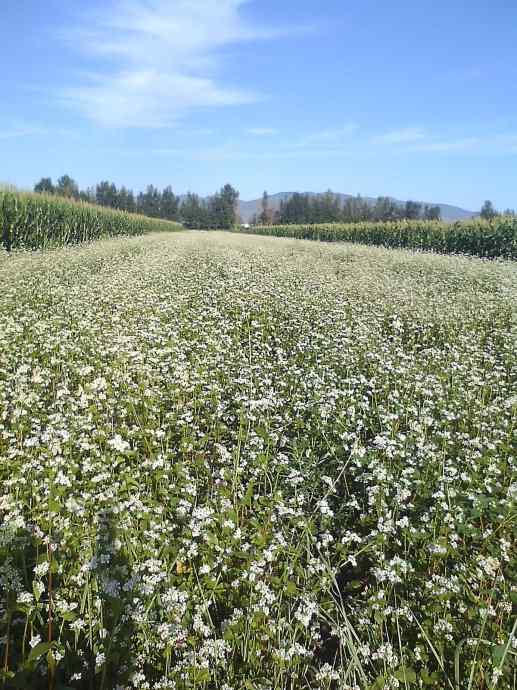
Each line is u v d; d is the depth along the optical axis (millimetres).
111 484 4660
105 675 2951
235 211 121688
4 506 4055
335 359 8625
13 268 16031
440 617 3529
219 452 5297
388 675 3041
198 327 10398
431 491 4918
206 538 3850
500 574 3811
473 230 30969
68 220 30219
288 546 4012
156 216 118250
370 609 3551
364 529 4609
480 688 3062
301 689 3143
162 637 3111
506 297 14141
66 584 3512
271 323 11211
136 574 3277
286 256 23781
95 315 10617
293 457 5645
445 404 6926
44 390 6883
